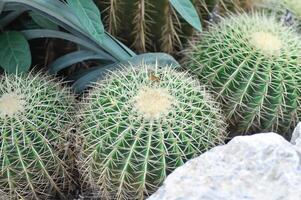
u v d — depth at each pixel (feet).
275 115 4.63
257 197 3.57
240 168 3.74
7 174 4.20
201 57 4.88
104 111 4.11
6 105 4.23
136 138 3.96
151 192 4.10
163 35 5.24
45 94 4.39
